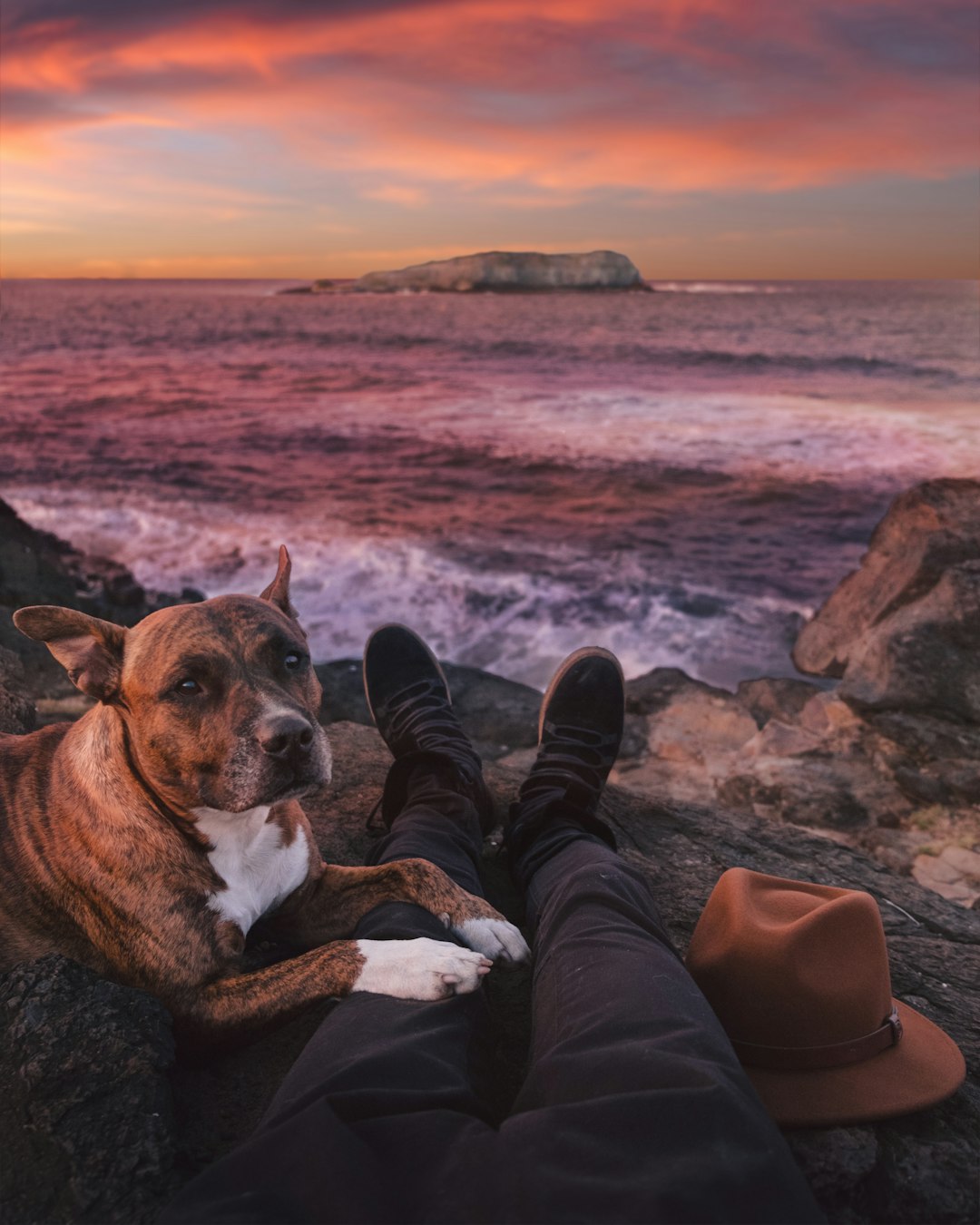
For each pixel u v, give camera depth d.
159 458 31.92
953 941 3.14
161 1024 2.16
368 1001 2.01
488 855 3.24
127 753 2.37
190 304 170.50
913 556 7.46
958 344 69.62
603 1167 1.38
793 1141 1.91
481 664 13.33
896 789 6.29
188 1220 1.38
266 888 2.49
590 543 20.91
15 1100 1.97
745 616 15.40
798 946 1.99
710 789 6.92
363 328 97.31
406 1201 1.41
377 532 21.72
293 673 2.47
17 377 57.41
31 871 2.39
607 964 1.89
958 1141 1.98
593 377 54.44
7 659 4.11
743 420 37.94
